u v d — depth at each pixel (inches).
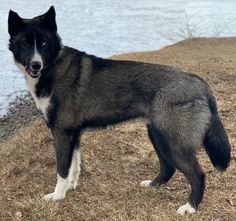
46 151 96.4
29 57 73.7
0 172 89.9
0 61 233.3
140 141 97.7
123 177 83.8
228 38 261.9
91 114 75.5
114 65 74.9
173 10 443.2
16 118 154.7
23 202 75.2
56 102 75.0
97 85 74.3
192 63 178.2
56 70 74.8
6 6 486.0
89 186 81.0
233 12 417.4
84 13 442.0
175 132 69.0
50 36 74.4
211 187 78.7
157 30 328.2
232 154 88.7
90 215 71.1
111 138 99.9
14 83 197.6
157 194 77.6
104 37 305.4
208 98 70.6
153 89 70.7
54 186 82.3
